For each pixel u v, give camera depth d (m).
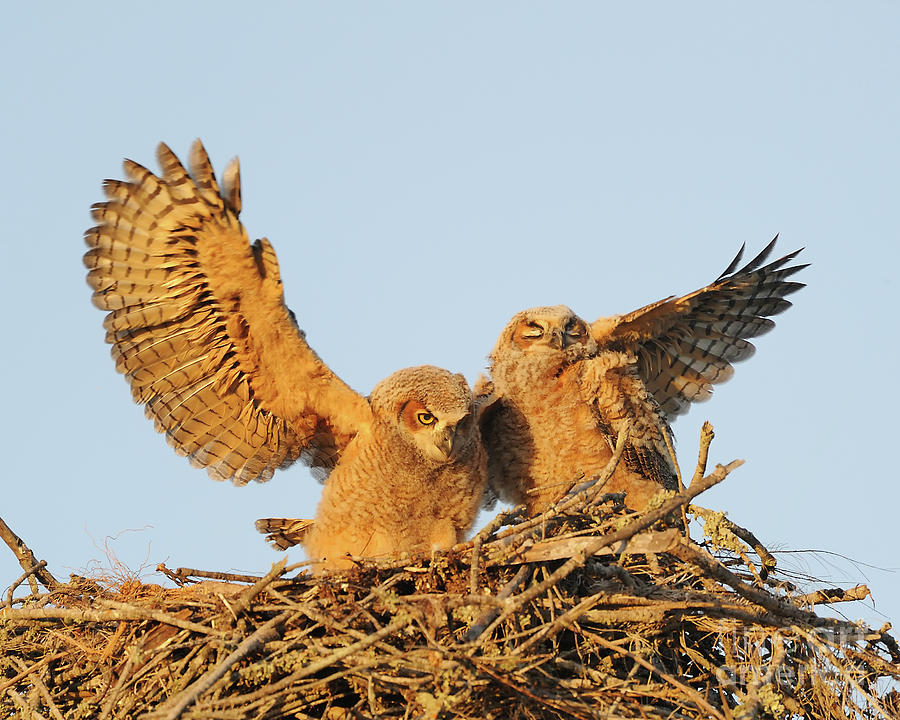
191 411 14.31
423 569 12.23
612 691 11.53
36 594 13.38
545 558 11.96
